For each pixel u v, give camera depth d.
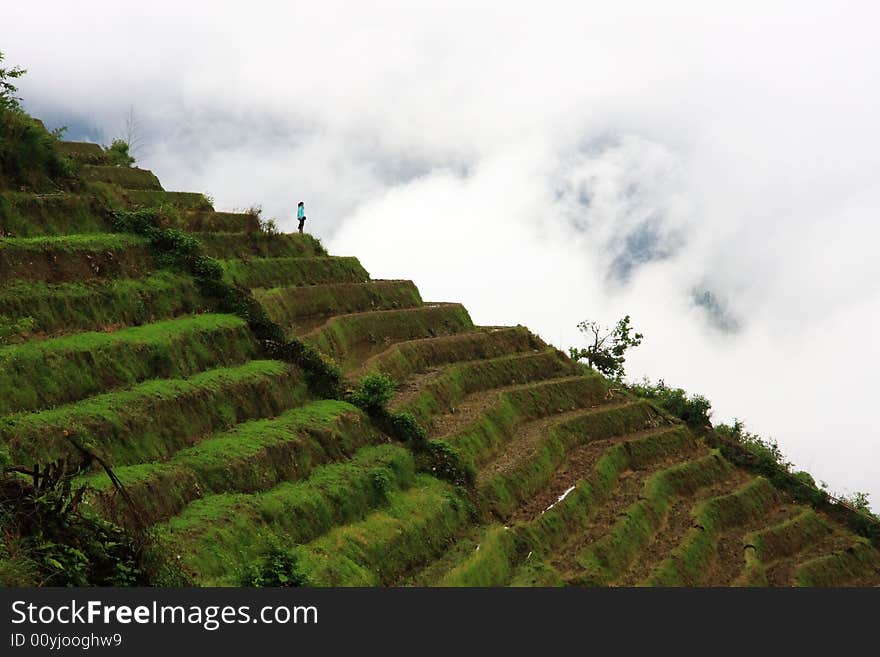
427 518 29.55
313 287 43.22
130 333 28.33
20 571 15.82
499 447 39.12
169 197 43.09
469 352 47.16
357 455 30.62
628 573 34.12
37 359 23.78
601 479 40.53
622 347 62.41
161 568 18.58
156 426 24.81
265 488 25.56
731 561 39.59
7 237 29.72
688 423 52.84
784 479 49.91
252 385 29.95
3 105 33.91
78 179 35.53
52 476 17.61
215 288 34.19
